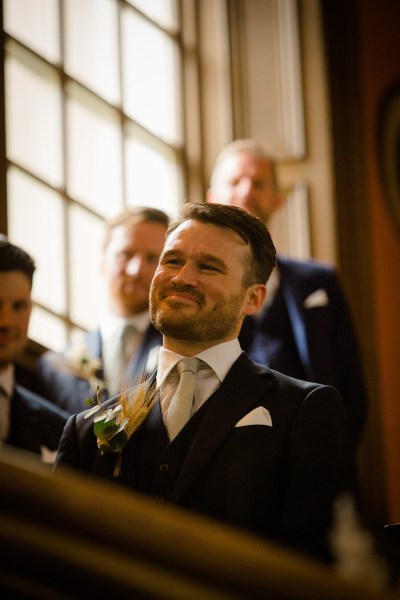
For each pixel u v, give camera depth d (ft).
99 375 14.74
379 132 24.50
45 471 5.99
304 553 8.77
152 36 21.86
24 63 18.31
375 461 22.65
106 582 5.74
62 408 14.47
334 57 24.04
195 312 9.68
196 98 22.67
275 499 9.23
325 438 9.48
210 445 9.29
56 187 18.57
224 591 5.65
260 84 23.00
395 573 7.86
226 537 5.75
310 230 22.52
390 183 24.52
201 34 23.08
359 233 23.39
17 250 13.41
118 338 14.99
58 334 18.03
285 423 9.51
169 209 21.50
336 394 9.89
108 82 20.33
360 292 23.21
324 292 16.57
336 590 5.54
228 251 9.90
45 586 5.81
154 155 21.35
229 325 9.86
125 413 9.58
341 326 16.65
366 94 24.43
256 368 10.00
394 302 24.16
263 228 10.27
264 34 23.16
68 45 19.39
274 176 17.89
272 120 22.89
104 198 19.67
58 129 18.84
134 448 9.53
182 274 9.74
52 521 5.79
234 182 17.56
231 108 22.68
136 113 20.97
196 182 22.20
